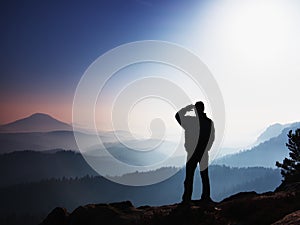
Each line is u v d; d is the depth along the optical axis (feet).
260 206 16.37
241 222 15.28
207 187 18.97
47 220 23.41
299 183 24.81
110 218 21.89
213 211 16.92
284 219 11.93
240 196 22.38
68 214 23.81
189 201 18.26
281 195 17.62
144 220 18.70
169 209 20.04
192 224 16.06
